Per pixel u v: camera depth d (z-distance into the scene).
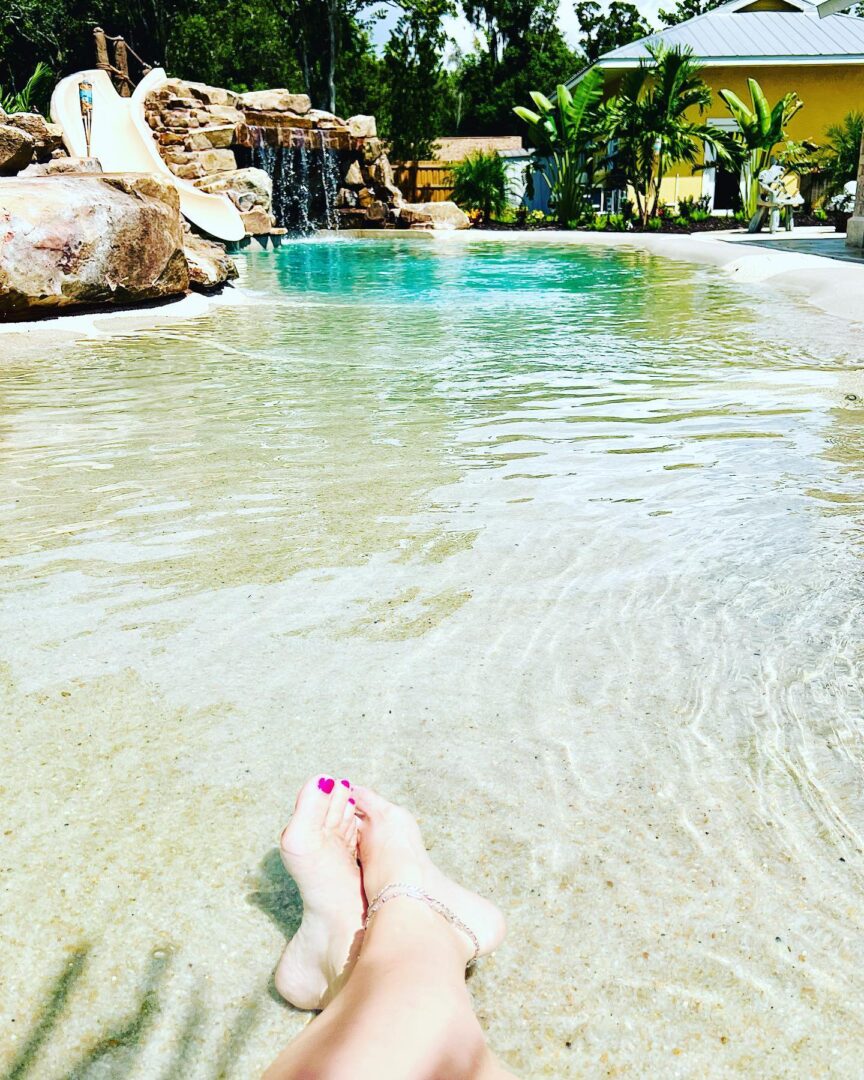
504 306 10.51
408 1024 1.26
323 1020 1.33
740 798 2.00
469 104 45.75
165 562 3.25
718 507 3.73
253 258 16.91
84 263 8.82
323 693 2.43
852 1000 1.52
